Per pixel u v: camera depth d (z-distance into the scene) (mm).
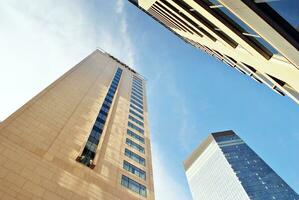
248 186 101188
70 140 32844
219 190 114812
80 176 28328
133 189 33031
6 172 22844
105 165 33719
